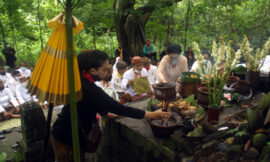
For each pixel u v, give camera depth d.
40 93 1.12
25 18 10.07
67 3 0.94
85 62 1.49
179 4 11.25
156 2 8.65
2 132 3.79
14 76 4.94
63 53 1.04
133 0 9.09
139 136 1.91
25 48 11.26
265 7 8.03
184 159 1.54
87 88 1.46
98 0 8.34
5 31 9.71
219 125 1.84
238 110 2.21
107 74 1.61
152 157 1.81
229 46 1.81
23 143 2.92
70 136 1.61
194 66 4.29
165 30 11.45
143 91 3.10
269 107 1.73
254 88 2.58
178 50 2.91
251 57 2.61
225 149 1.57
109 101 1.49
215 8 8.05
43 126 2.79
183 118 2.01
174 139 1.71
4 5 8.20
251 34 8.58
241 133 1.57
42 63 1.10
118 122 2.17
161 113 1.64
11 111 4.69
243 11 9.12
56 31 1.05
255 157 1.47
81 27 1.10
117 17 9.84
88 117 1.62
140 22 10.34
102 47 12.52
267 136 1.52
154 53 9.10
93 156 3.01
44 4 9.80
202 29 10.14
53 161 2.84
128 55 8.89
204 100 2.04
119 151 2.30
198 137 1.67
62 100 1.09
